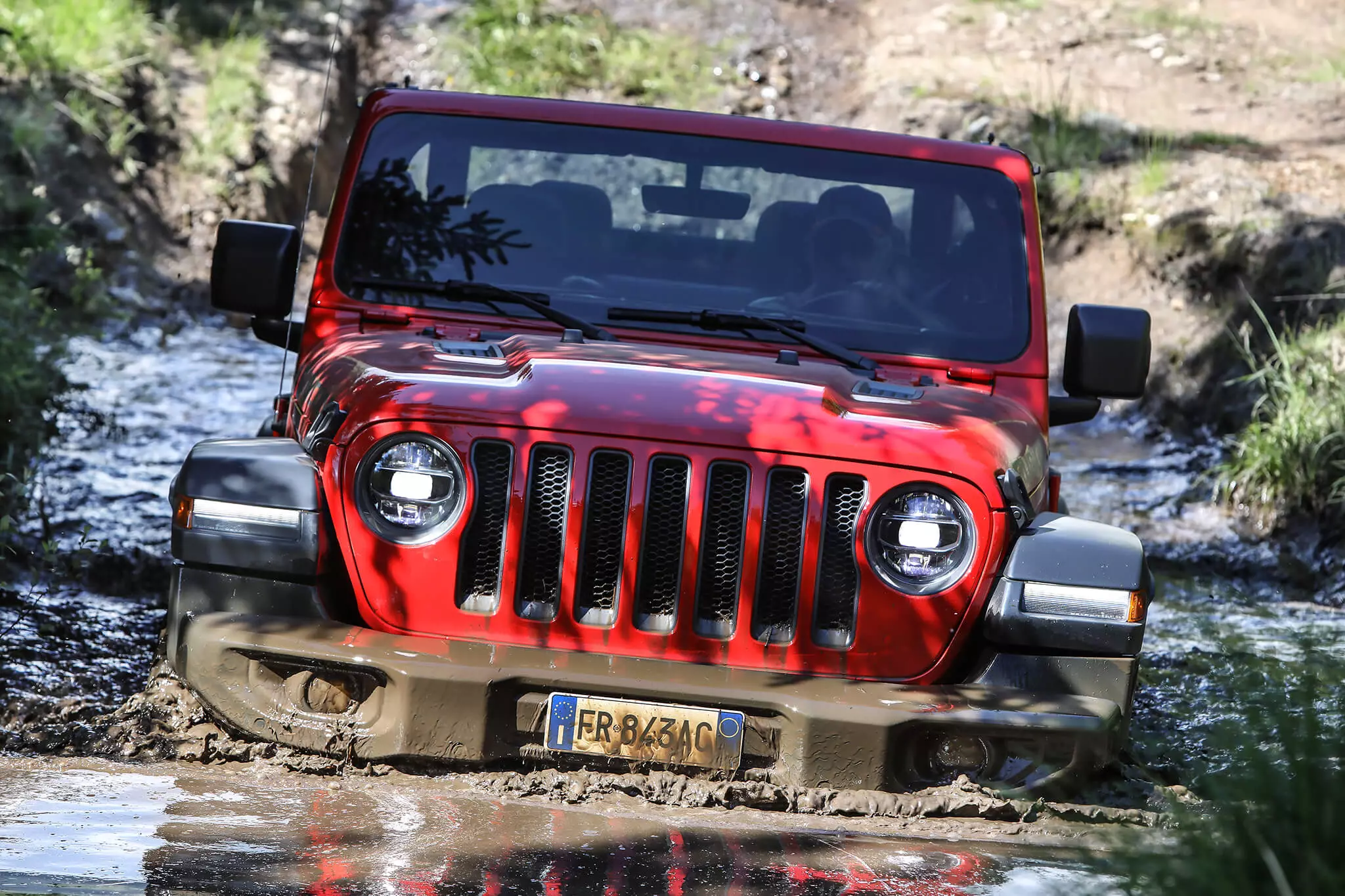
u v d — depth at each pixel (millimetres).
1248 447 27859
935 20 51938
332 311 14242
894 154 15062
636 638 11406
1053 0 53344
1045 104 44562
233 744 11367
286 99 44438
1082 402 15539
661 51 49469
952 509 11586
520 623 11430
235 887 8773
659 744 10906
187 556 11664
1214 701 12273
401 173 14820
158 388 31719
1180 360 34688
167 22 45625
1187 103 45188
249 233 14273
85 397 29734
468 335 13867
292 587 11656
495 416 11531
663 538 11477
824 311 14336
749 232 14680
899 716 10828
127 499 22891
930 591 11516
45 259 36531
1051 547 11633
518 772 11008
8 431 22219
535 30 50000
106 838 9539
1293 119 43625
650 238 14648
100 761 11289
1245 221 35812
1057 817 10992
